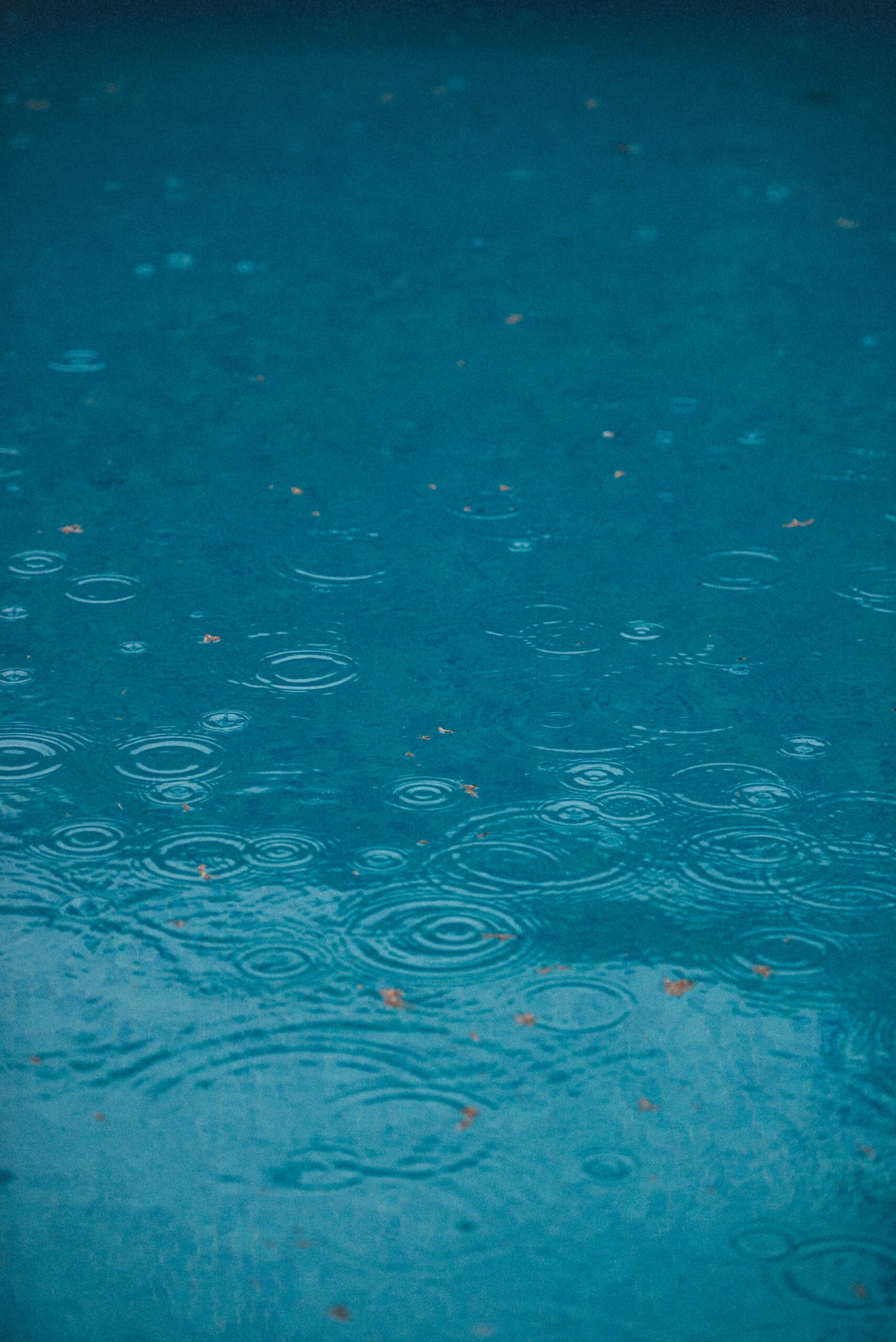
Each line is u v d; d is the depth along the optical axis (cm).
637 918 483
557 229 766
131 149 877
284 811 500
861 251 731
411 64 1050
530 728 518
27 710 520
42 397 616
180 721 518
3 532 568
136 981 473
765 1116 457
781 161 848
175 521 573
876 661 533
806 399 616
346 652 535
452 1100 459
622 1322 438
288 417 611
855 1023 468
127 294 694
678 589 553
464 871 490
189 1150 454
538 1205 448
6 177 830
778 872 490
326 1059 463
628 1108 458
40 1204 448
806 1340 436
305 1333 437
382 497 582
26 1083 460
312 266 725
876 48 1059
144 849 493
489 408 614
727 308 679
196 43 1102
